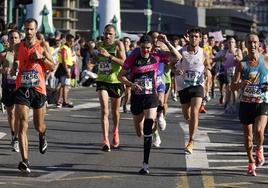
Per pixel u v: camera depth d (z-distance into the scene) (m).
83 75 58.31
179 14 173.50
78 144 26.00
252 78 20.11
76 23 137.62
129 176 19.92
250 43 20.14
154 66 21.12
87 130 30.19
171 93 49.56
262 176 20.42
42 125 20.77
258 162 20.92
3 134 27.86
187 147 24.12
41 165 21.36
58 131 29.50
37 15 69.25
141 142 26.78
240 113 20.39
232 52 39.97
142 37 21.16
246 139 20.45
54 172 20.27
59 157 22.95
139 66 21.05
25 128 19.92
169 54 22.34
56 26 132.88
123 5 146.25
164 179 19.61
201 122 35.16
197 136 29.25
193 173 20.67
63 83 40.16
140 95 20.98
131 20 143.62
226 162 22.84
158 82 23.52
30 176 19.52
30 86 20.05
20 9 54.31
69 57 40.16
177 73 22.77
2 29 37.22
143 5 147.88
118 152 24.30
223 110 42.34
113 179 19.42
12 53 23.42
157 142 25.61
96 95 50.69
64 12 132.88
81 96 49.44
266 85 20.14
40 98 20.28
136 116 21.58
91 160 22.52
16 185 18.19
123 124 32.75
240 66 20.20
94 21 82.88
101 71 24.28
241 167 21.88
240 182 19.39
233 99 40.06
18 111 19.91
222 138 28.91
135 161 22.50
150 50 21.20
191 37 23.97
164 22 153.00
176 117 36.78
